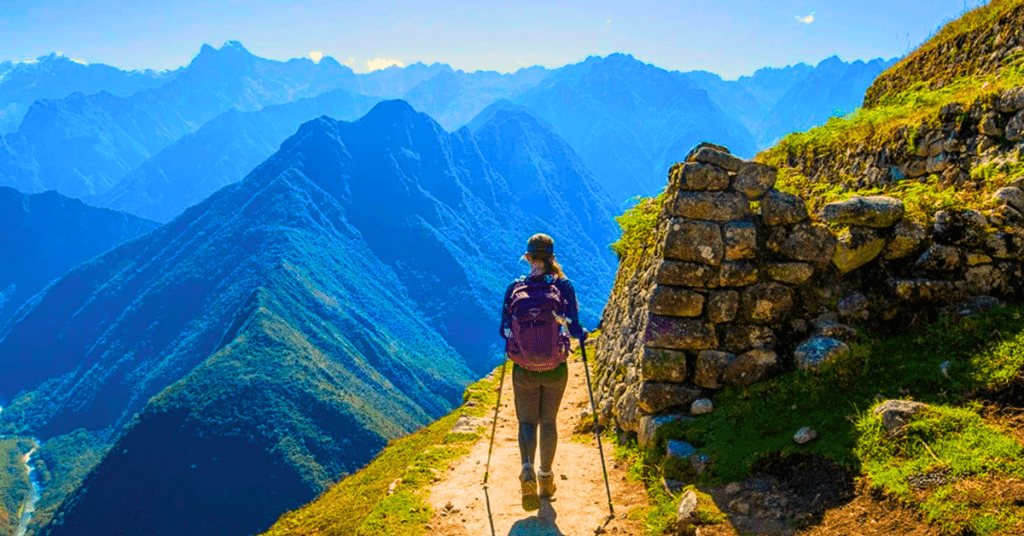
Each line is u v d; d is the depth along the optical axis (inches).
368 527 230.1
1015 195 242.2
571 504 231.9
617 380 320.2
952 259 233.5
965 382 196.9
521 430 224.4
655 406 257.3
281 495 6501.0
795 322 249.4
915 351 220.4
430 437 394.6
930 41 638.5
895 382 211.8
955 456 168.7
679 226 258.7
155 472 6619.1
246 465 6766.7
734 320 252.7
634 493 230.1
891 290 237.0
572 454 292.8
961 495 156.2
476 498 250.4
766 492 190.7
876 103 687.7
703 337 253.1
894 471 173.8
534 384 221.3
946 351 213.2
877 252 243.1
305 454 7052.2
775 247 253.6
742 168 257.1
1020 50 437.1
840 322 243.3
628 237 485.1
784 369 245.1
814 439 201.5
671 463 223.1
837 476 184.2
